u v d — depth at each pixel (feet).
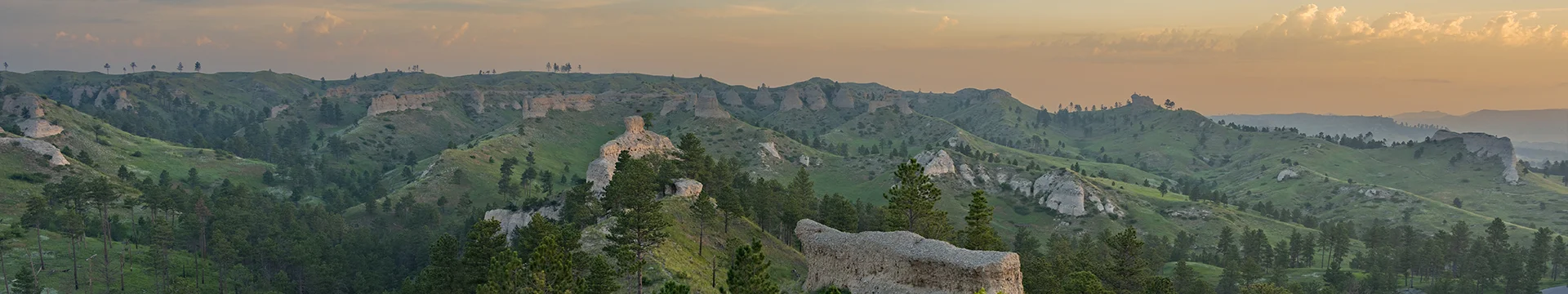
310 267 487.61
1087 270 353.92
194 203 640.99
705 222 415.23
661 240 322.34
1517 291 522.47
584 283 244.42
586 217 444.14
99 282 445.37
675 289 224.74
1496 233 649.20
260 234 583.58
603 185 545.03
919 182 334.44
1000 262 208.23
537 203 559.79
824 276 265.34
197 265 483.10
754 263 224.94
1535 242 624.59
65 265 459.32
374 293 493.77
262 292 457.68
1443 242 630.33
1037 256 479.41
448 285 291.99
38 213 464.24
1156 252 593.01
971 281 209.77
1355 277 564.71
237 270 483.51
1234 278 514.68
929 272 222.28
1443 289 507.71
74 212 466.29
